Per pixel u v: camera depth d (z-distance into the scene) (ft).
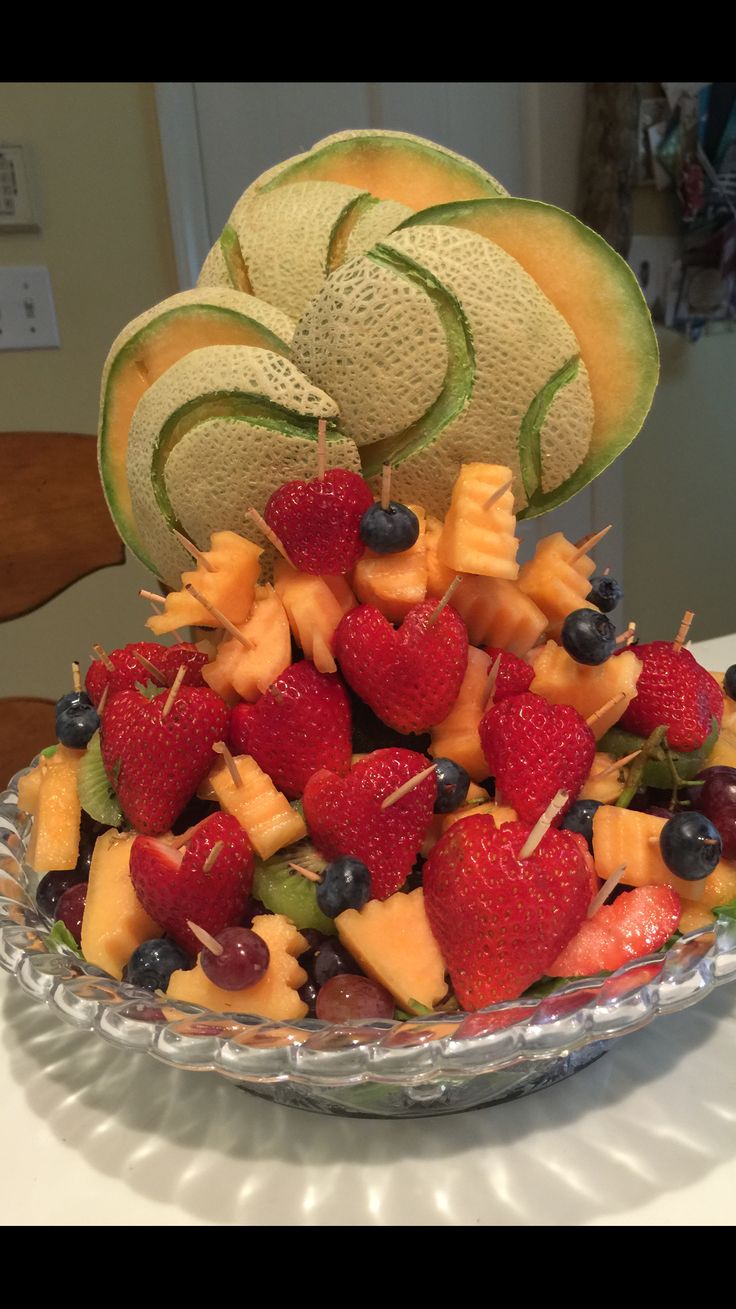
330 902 0.97
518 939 0.93
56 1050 1.18
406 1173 0.96
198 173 3.27
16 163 3.08
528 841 0.93
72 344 3.33
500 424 1.13
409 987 0.95
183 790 1.10
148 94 3.16
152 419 1.18
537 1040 0.85
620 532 4.24
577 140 3.64
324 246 1.26
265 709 1.08
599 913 1.00
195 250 3.33
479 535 1.07
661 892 1.01
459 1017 0.86
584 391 1.18
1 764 2.27
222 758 1.11
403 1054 0.85
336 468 1.13
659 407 4.11
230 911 1.02
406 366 1.11
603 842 1.03
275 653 1.09
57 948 1.09
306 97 3.30
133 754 1.09
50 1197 0.95
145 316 1.23
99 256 3.27
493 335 1.10
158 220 3.30
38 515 2.32
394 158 1.35
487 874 0.93
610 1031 0.87
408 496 1.17
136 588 3.61
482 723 1.07
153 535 1.26
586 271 1.15
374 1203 0.93
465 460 1.15
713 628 4.69
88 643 3.62
